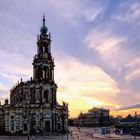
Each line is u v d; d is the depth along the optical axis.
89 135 142.62
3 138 123.12
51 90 159.12
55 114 157.38
